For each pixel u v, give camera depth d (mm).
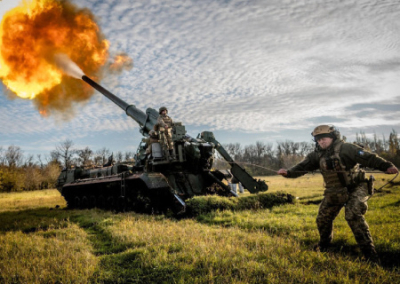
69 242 6996
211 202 10234
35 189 57719
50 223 10180
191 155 12305
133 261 5336
